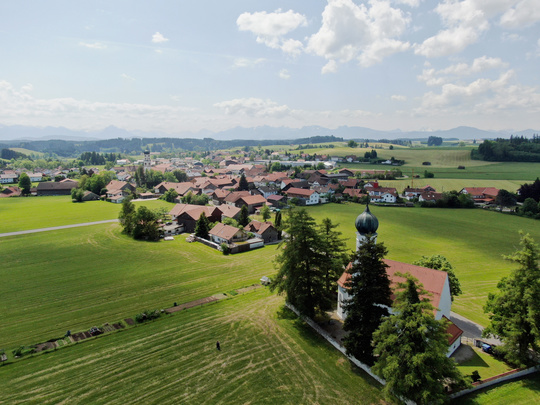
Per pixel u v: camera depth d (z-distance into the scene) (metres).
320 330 47.06
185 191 176.38
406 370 31.92
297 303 50.16
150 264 76.81
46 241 92.31
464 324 49.78
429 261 52.78
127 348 43.53
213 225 107.12
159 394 34.97
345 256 57.28
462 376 32.91
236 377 37.62
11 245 88.12
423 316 31.06
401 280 45.22
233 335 46.69
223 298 59.16
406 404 32.47
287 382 36.78
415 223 120.12
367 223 47.12
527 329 37.91
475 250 89.00
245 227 107.88
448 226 115.69
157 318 51.94
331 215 134.88
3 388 36.03
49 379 37.44
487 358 41.34
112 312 54.00
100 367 39.56
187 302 57.78
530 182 190.62
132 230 98.56
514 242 96.38
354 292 41.25
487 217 129.38
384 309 39.94
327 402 33.75
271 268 75.19
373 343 35.72
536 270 38.03
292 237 51.94
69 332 47.06
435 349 30.62
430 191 173.38
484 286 64.62
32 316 52.47
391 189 168.38
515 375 37.56
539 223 119.38
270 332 47.47
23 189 182.50
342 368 39.34
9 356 41.94
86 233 101.25
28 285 63.94
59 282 65.62
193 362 40.41
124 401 34.03
